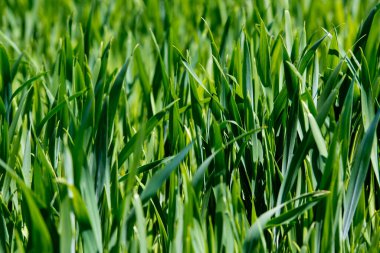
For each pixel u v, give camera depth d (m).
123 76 1.25
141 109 1.55
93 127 1.24
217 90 1.40
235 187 1.21
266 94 1.38
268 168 1.28
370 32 1.33
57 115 1.35
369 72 1.34
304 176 1.27
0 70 1.35
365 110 1.29
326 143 1.33
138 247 1.18
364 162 1.21
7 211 1.23
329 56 1.42
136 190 1.31
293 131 1.26
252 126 1.30
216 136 1.22
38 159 1.26
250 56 1.41
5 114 1.31
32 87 1.37
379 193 1.32
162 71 1.40
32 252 1.12
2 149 1.27
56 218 1.21
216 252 1.17
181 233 1.15
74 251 1.17
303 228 1.25
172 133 1.31
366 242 1.25
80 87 1.37
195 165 1.34
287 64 1.31
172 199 1.21
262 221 1.14
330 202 1.16
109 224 1.19
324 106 1.22
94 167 1.21
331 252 1.18
